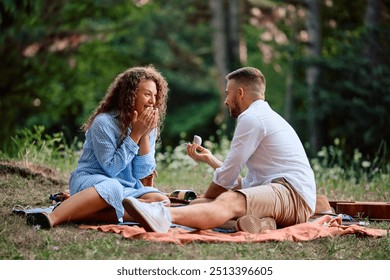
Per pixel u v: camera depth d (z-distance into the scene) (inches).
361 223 266.5
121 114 250.2
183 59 1168.8
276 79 1263.5
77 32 814.5
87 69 904.9
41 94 785.6
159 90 261.1
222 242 223.3
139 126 248.8
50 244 215.9
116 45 1069.1
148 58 1107.3
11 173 331.9
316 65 715.4
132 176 259.6
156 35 1056.8
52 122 931.3
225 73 1004.6
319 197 277.6
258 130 247.9
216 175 250.2
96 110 260.4
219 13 1010.1
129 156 248.8
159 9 1074.7
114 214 246.8
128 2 959.6
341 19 878.4
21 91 741.3
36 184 325.4
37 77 751.7
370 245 230.7
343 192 366.9
